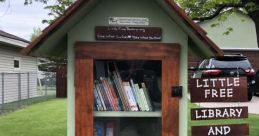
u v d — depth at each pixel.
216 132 3.98
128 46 3.51
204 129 3.97
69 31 3.51
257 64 25.53
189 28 3.36
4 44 18.77
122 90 3.68
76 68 3.49
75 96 3.50
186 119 3.54
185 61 3.53
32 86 23.69
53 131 9.45
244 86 3.92
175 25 3.51
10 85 19.78
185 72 3.53
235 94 3.92
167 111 3.53
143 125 3.69
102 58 3.51
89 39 3.51
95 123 3.65
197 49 3.86
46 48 3.66
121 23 3.52
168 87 3.53
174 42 3.53
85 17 3.50
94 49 3.50
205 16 9.02
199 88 3.92
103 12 3.51
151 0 3.51
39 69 30.86
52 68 29.95
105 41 3.51
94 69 3.59
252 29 25.94
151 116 3.67
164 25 3.52
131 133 3.69
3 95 17.09
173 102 3.53
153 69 3.62
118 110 3.67
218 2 8.09
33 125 10.41
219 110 3.97
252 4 7.80
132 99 3.68
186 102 3.54
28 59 23.47
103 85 3.65
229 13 8.70
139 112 3.67
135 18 3.52
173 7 3.28
